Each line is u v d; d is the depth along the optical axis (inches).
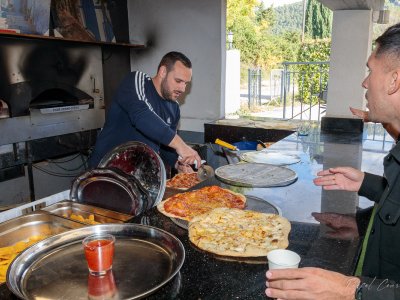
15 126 109.6
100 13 137.9
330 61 110.6
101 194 58.9
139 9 149.1
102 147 87.6
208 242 39.9
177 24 143.9
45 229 57.6
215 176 67.4
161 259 37.6
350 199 54.6
